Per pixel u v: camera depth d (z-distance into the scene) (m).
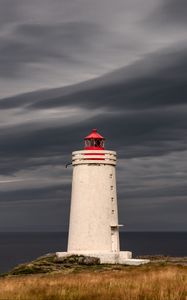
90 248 54.72
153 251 160.62
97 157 55.62
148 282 30.58
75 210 55.94
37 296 25.66
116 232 56.38
